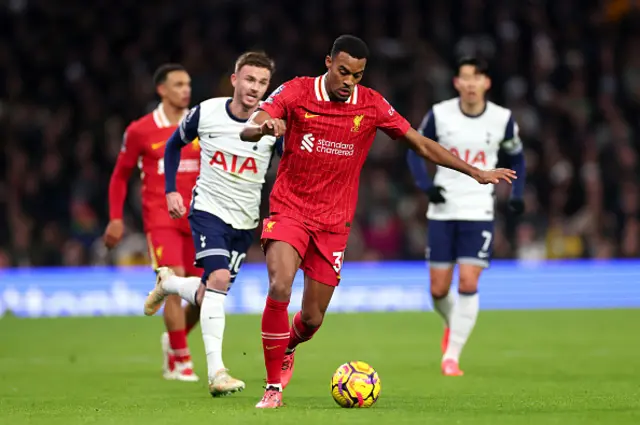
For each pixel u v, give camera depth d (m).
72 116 60.19
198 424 14.34
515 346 31.20
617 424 14.25
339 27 64.62
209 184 20.16
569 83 63.88
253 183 20.23
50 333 36.78
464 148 24.73
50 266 50.56
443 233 24.78
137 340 34.06
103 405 17.64
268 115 16.28
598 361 26.70
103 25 64.75
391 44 63.81
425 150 17.02
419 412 15.76
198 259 19.80
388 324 39.81
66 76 62.16
